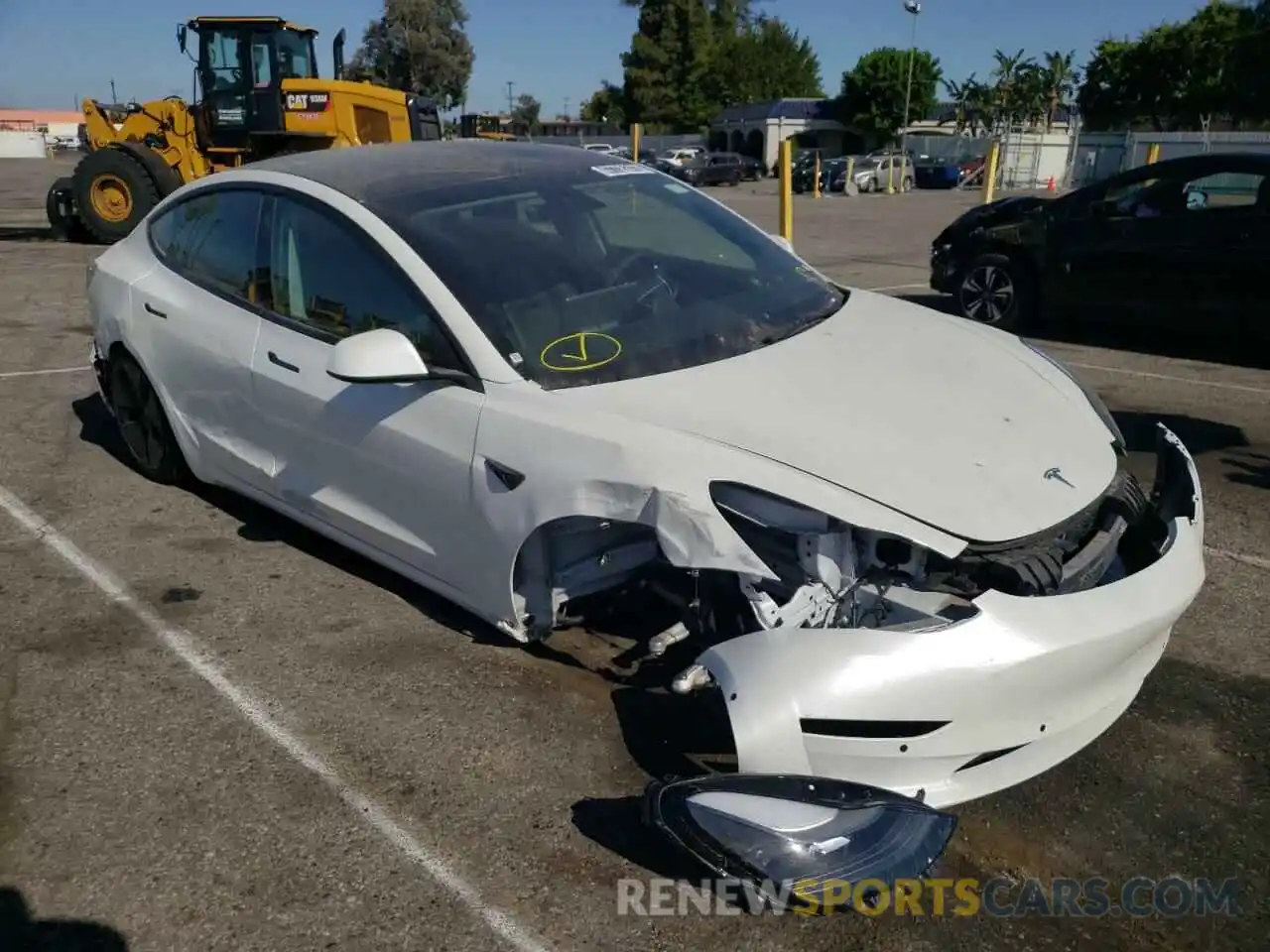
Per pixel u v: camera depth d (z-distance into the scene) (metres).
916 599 2.45
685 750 2.86
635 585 3.07
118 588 3.88
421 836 2.58
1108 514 2.80
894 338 3.42
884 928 2.31
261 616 3.66
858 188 37.06
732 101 72.44
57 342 7.98
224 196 4.14
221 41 14.80
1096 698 2.56
